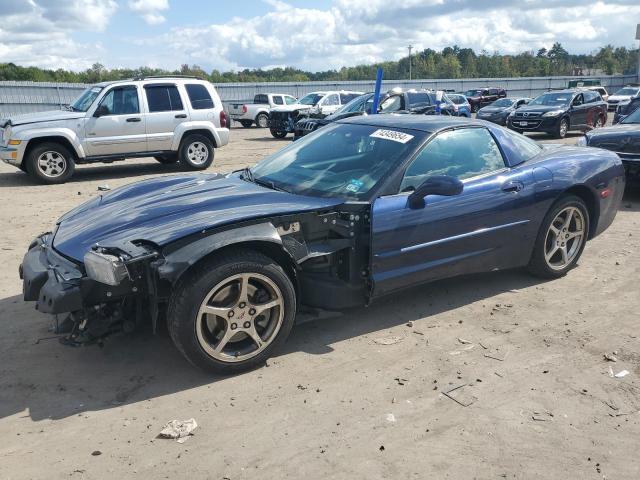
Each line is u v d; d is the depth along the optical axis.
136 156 11.71
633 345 3.87
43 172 10.68
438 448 2.78
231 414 3.07
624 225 7.21
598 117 20.95
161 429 2.94
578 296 4.75
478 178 4.36
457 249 4.25
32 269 3.42
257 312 3.45
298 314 4.17
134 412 3.10
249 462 2.68
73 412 3.10
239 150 16.73
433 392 3.29
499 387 3.34
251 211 3.53
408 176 4.01
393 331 4.09
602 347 3.84
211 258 3.29
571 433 2.90
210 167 12.95
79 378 3.45
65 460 2.70
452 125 4.42
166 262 3.12
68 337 3.34
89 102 11.30
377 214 3.75
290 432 2.91
